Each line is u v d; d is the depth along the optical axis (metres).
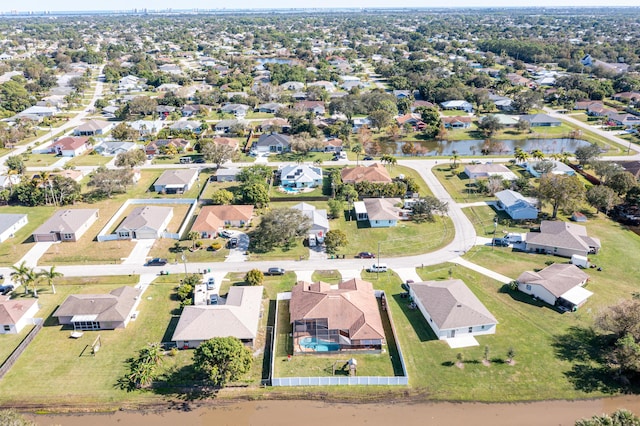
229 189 135.88
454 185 137.38
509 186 130.50
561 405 61.78
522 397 62.94
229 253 100.50
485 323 73.88
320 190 134.75
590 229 108.44
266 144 170.12
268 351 71.69
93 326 76.69
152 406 62.59
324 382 65.38
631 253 97.50
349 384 65.31
